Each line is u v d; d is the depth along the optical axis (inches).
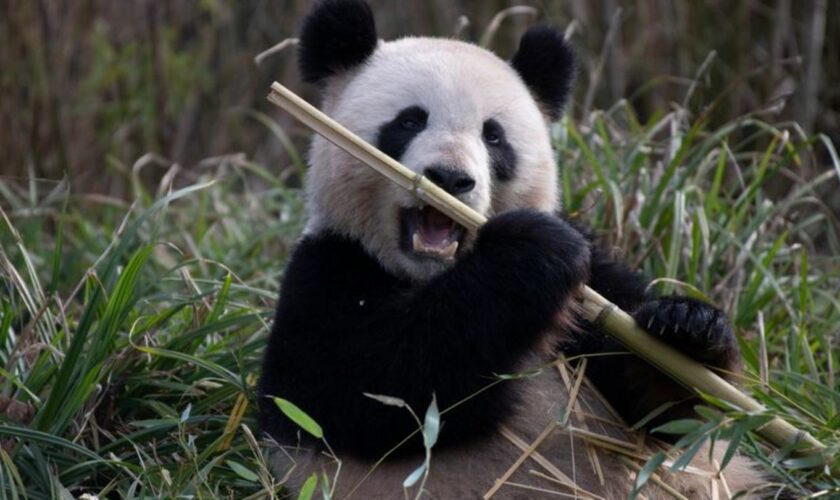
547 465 337.1
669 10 777.6
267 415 358.3
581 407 354.9
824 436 358.6
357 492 344.8
